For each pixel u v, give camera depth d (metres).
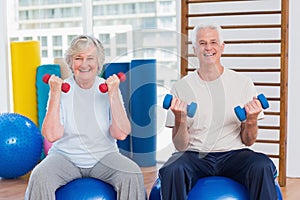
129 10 4.81
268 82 4.07
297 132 4.07
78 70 2.35
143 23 4.76
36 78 4.64
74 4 5.01
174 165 2.39
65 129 2.44
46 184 2.33
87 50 2.34
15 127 3.89
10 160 3.86
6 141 3.85
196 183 2.45
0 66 4.86
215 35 2.46
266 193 2.34
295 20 3.99
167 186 2.38
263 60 4.12
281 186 3.83
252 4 4.11
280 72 3.87
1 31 4.84
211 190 2.38
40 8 5.14
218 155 2.51
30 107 4.65
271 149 4.13
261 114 2.54
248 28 4.07
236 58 4.20
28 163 3.92
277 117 4.09
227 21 4.21
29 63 4.63
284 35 3.79
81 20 5.00
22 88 4.65
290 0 3.99
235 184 2.43
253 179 2.36
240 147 2.55
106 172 2.44
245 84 2.57
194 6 4.29
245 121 2.46
